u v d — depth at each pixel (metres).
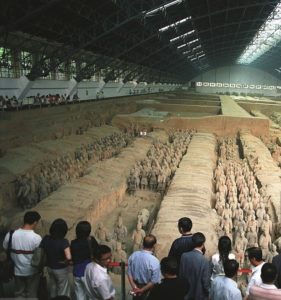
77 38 30.92
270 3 36.06
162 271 5.20
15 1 21.08
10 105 25.72
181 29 43.38
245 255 12.37
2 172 17.94
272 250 12.07
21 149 21.55
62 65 36.56
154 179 21.16
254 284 5.54
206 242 11.62
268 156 24.88
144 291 6.09
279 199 16.16
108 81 48.94
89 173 19.81
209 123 35.69
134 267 6.20
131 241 14.66
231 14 42.56
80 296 6.16
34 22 24.31
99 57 37.78
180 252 6.54
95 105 38.91
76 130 31.58
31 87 30.12
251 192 17.38
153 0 28.78
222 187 18.30
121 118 37.00
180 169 20.98
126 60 46.88
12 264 6.47
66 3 23.69
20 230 6.46
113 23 31.70
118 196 19.17
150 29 36.31
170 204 15.11
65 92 37.69
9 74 27.73
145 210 16.22
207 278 5.97
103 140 29.89
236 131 35.47
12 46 26.70
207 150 26.52
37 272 6.52
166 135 34.00
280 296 5.06
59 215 13.46
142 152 26.30
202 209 14.67
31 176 18.05
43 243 6.26
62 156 22.80
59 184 18.62
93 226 15.35
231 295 5.29
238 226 13.62
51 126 27.83
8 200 16.95
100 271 5.62
